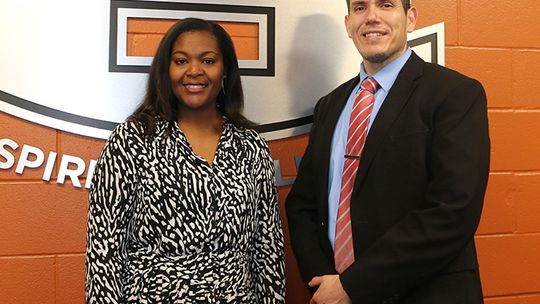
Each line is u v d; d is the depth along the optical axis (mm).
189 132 1356
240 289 1276
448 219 1092
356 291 1124
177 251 1229
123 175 1225
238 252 1294
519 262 1883
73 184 1636
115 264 1203
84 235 1650
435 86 1209
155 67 1347
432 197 1134
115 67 1653
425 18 1824
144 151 1244
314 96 1766
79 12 1635
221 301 1238
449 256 1109
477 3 1859
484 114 1187
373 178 1205
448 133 1145
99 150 1657
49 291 1635
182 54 1328
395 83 1254
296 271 1751
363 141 1255
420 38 1815
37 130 1625
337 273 1266
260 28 1736
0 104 1590
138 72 1667
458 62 1846
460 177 1107
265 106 1737
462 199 1097
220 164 1307
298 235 1379
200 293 1223
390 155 1191
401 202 1174
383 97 1281
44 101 1615
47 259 1634
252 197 1326
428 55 1820
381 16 1255
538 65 1891
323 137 1370
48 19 1617
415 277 1115
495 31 1871
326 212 1325
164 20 1688
